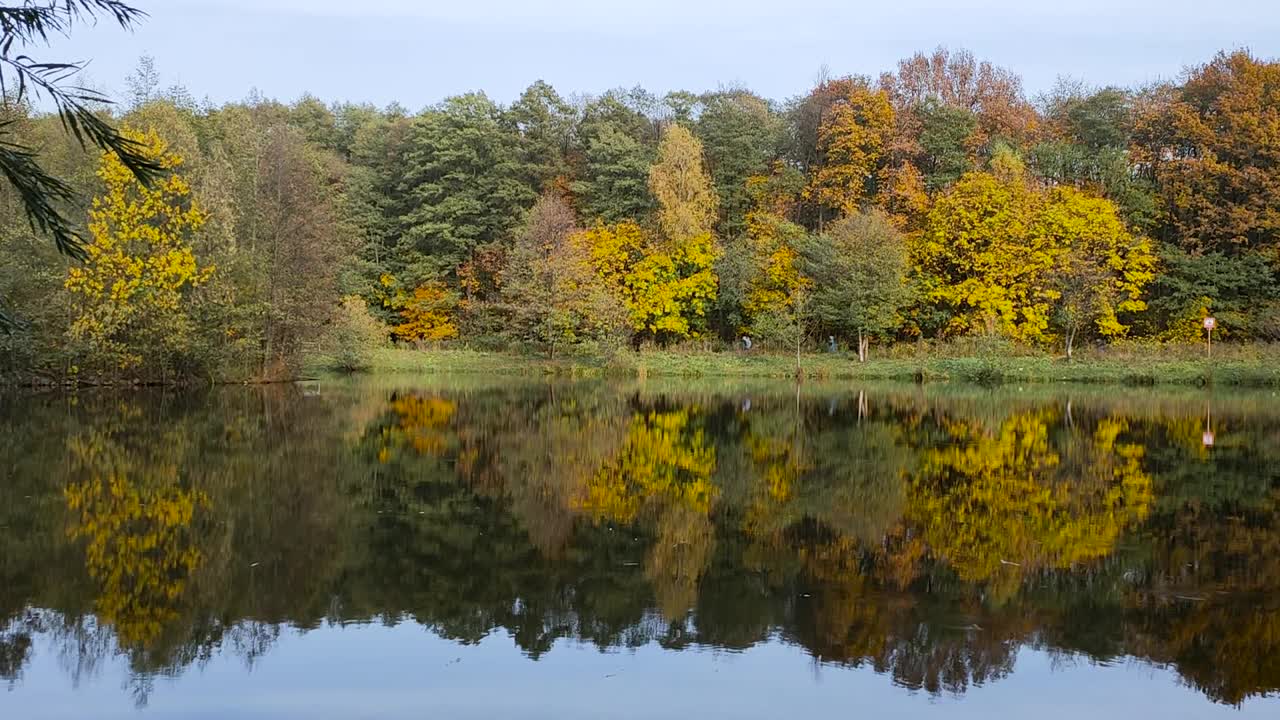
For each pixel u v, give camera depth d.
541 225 43.28
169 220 27.31
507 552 8.94
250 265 30.02
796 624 6.92
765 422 20.84
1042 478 13.27
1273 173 40.44
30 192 4.65
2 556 8.49
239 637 6.61
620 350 40.50
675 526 10.09
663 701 5.57
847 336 44.28
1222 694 5.68
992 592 7.68
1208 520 10.44
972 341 39.69
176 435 17.06
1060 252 40.53
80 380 27.48
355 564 8.44
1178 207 43.31
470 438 17.41
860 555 8.88
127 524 9.82
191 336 27.94
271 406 23.38
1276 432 19.12
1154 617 7.09
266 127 45.62
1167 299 42.25
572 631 6.78
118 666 6.05
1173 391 31.70
